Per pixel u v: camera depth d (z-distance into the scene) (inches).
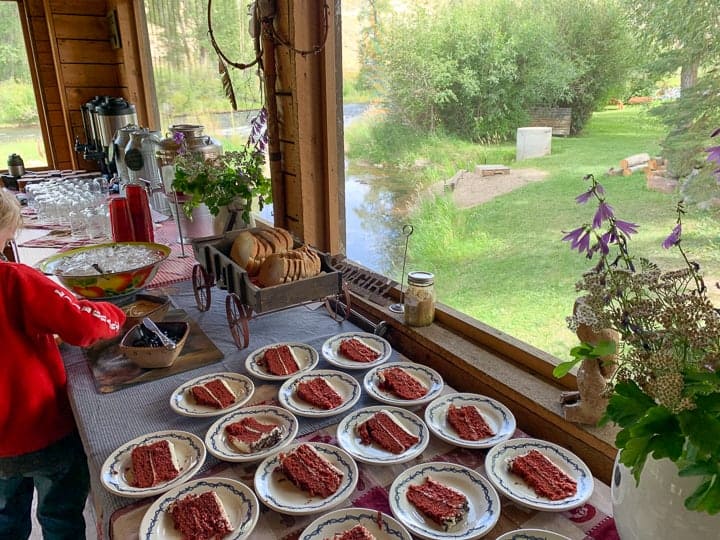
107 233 91.6
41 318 44.6
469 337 53.1
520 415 44.2
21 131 159.5
